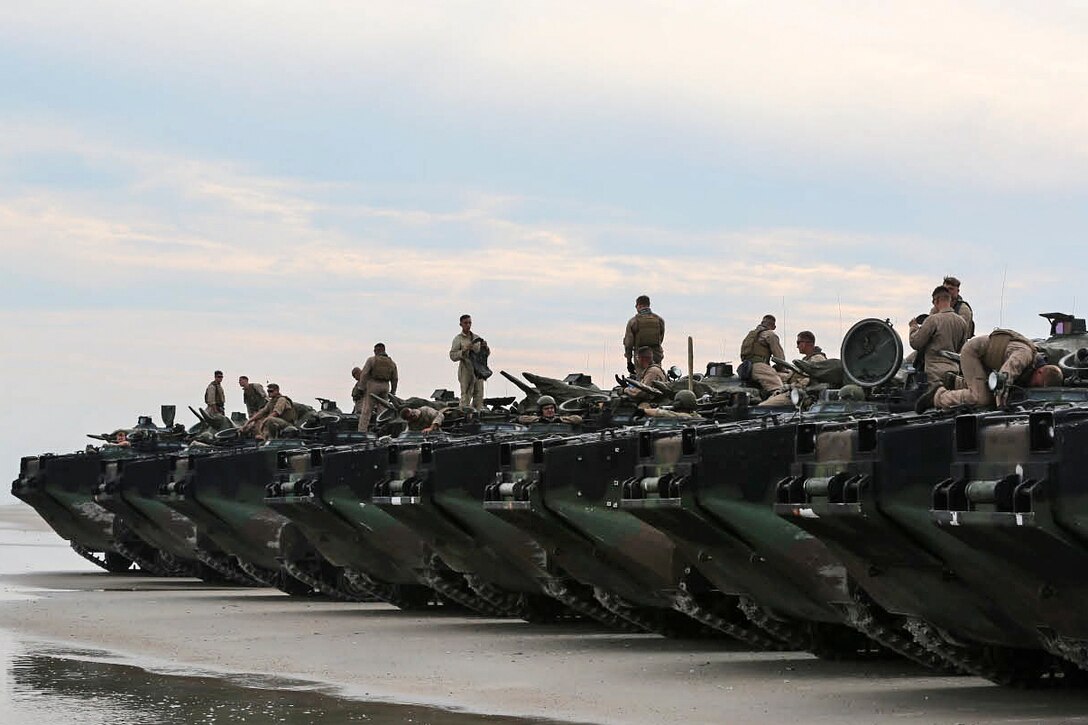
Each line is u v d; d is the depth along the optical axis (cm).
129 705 2325
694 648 3059
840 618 2572
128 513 5031
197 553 4831
